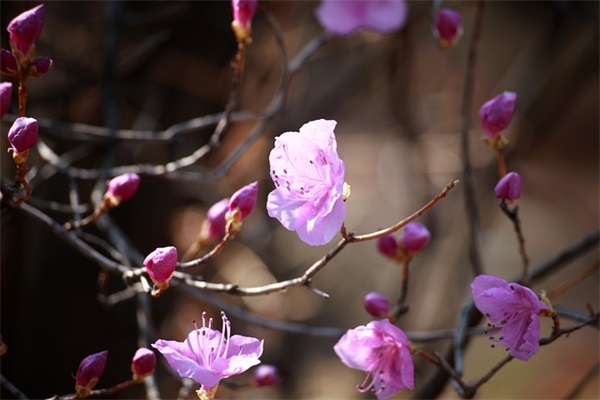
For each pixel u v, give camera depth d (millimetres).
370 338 3240
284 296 8102
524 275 3797
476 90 10023
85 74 6352
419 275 9102
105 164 5180
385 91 9352
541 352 11164
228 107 4168
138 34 7020
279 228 8578
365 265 10000
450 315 8430
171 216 6715
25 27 3285
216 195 6988
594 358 11008
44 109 6430
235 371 2801
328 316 9633
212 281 7133
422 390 4750
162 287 3021
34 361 6305
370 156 9938
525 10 13055
